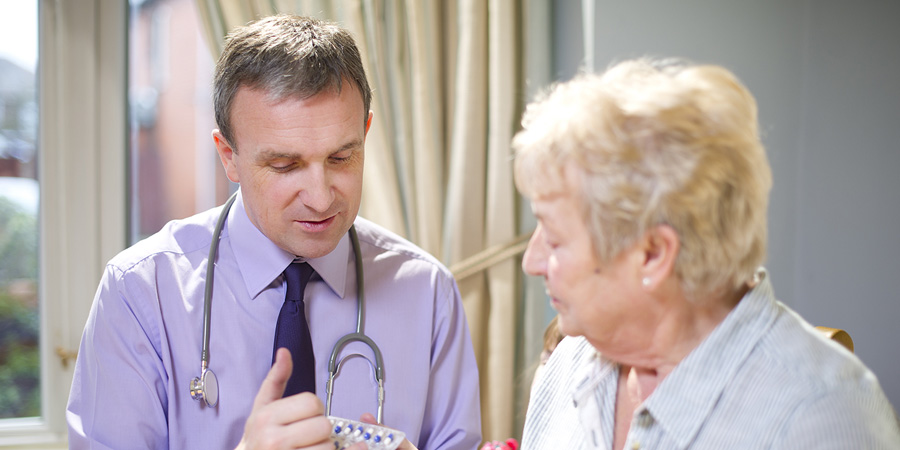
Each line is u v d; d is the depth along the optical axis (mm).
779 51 1989
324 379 1215
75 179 2094
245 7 1909
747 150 704
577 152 703
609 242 706
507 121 1976
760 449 685
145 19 2178
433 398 1303
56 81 2074
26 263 2107
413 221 1990
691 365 741
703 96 701
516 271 2033
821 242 2025
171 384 1160
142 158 2219
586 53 1926
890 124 1955
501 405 1988
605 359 877
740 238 706
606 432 833
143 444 1144
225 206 1255
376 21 1947
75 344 2111
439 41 2033
